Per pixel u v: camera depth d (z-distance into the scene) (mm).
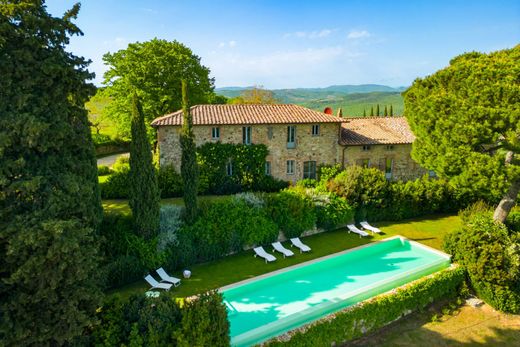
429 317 16078
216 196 28469
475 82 18734
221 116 29156
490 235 18453
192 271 17922
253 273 17812
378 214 26297
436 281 16875
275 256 20047
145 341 10000
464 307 17094
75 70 11109
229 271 18000
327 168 31297
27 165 9789
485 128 17938
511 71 18156
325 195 24125
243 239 20281
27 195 9539
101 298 10555
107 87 37281
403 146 33594
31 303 9328
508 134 17562
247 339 12148
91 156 14938
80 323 9734
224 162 29016
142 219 16609
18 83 9820
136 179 16344
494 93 17875
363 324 14422
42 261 8734
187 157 18359
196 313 10547
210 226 19078
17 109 9477
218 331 10539
